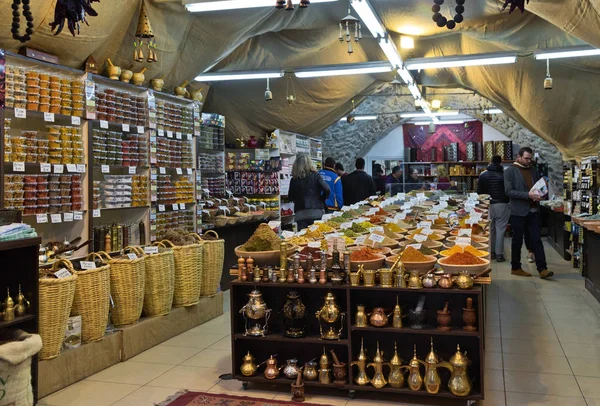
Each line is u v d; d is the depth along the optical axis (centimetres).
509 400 338
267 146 1031
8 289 335
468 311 336
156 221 585
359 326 351
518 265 790
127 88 552
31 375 332
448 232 511
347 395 354
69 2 296
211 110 995
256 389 368
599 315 551
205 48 639
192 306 534
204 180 800
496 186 905
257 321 383
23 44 433
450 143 1689
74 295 392
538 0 514
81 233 482
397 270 346
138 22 514
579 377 377
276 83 959
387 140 1755
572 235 867
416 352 362
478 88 1042
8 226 328
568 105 888
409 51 834
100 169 547
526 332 496
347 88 1017
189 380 386
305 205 739
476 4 652
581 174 789
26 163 432
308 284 362
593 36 526
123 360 430
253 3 525
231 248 748
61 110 459
